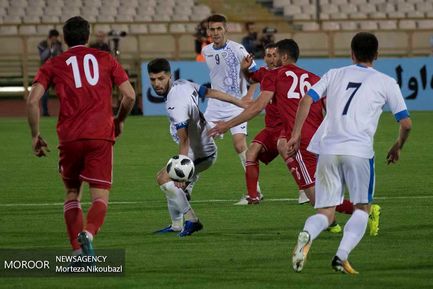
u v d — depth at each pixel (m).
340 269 16.45
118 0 69.88
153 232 21.69
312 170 21.19
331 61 56.22
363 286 15.80
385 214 23.86
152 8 69.69
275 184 30.25
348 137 16.78
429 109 56.03
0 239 20.95
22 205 26.44
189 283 16.25
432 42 61.62
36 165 35.81
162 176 21.05
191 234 21.28
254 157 25.44
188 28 68.00
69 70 17.88
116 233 21.64
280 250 19.27
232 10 71.31
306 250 16.23
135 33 62.94
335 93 17.09
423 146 39.97
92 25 65.62
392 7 71.19
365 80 17.03
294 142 17.31
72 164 17.95
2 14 67.88
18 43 64.38
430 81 55.88
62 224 23.03
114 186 30.12
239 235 21.14
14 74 63.47
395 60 55.88
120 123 18.52
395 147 17.39
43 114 57.47
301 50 63.38
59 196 28.19
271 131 25.27
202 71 55.47
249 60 26.33
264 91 21.52
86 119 17.69
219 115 29.78
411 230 21.47
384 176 31.42
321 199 16.97
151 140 44.16
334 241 20.19
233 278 16.61
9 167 35.34
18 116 58.09
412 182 29.89
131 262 18.14
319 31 63.28
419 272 16.91
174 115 20.80
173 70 55.44
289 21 65.88
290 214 24.16
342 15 70.12
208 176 32.38
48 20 68.06
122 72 18.16
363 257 18.33
